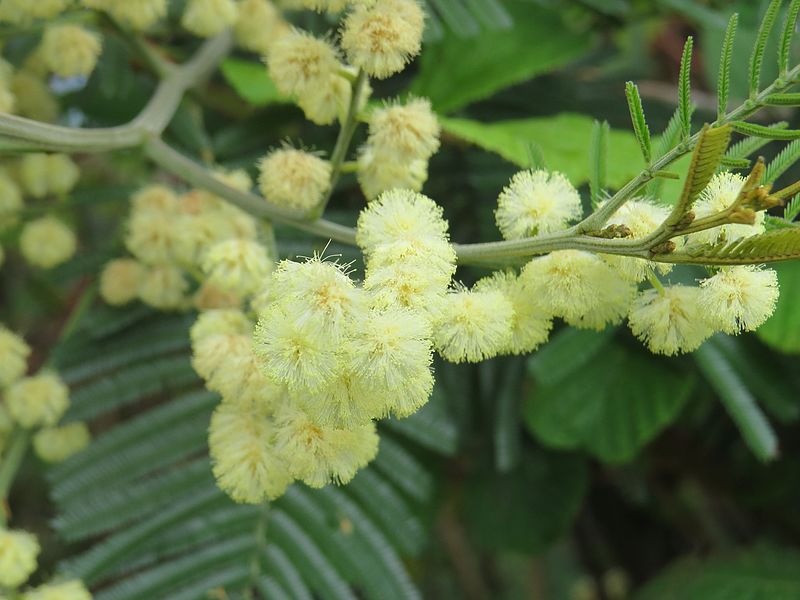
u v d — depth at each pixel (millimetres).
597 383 198
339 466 135
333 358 127
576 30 211
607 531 296
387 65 142
